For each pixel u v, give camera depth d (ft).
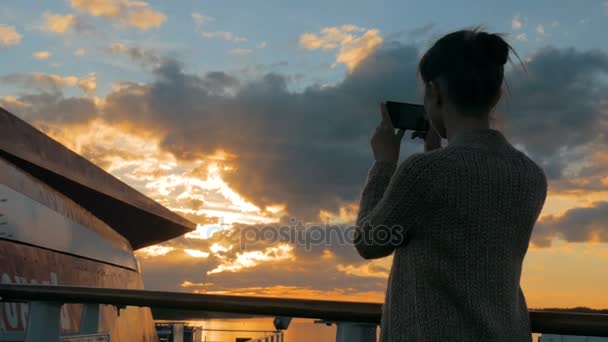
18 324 23.53
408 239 5.08
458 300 4.75
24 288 9.25
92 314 10.00
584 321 6.08
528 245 5.23
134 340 52.11
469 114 5.19
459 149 4.98
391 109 5.62
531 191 5.10
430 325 4.74
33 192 33.71
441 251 4.87
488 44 5.08
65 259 36.19
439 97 5.34
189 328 74.95
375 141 5.63
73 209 41.63
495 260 4.82
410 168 4.91
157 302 8.74
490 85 5.09
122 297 8.87
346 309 7.37
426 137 5.72
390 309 5.09
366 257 5.29
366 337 7.46
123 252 53.21
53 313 9.47
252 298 8.02
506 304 4.79
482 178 4.85
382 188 5.34
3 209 28.07
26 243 30.09
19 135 45.91
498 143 5.15
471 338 4.64
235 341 77.51
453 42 5.19
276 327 45.03
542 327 6.26
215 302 8.39
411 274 4.97
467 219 4.80
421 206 4.89
